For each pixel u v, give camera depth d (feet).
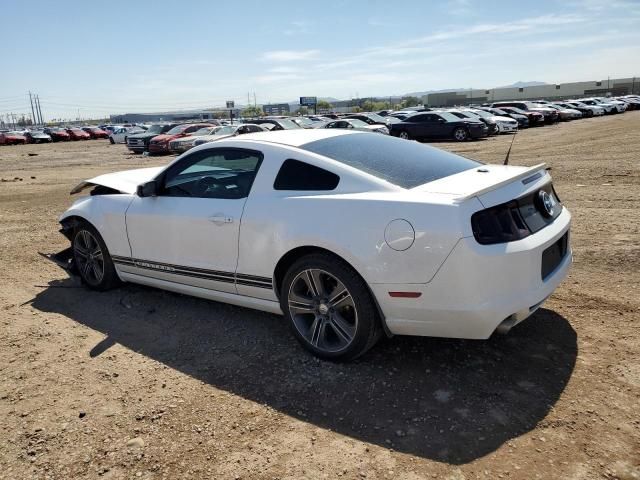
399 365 11.18
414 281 9.89
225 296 13.29
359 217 10.41
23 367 11.89
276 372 11.19
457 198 9.64
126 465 8.50
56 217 30.14
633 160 39.81
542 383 10.18
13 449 9.02
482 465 8.06
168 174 14.21
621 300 13.65
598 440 8.48
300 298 11.68
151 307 15.24
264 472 8.19
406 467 8.11
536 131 91.50
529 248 9.79
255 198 12.15
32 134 164.76
